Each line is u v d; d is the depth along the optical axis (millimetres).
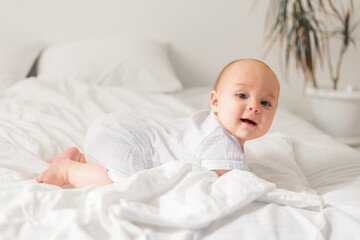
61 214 672
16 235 637
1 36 2332
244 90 926
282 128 1603
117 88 1959
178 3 2520
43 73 2215
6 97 1785
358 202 856
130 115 1119
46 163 1024
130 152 966
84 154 1078
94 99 1759
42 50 2445
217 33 2584
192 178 796
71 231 632
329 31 2553
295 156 1218
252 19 2566
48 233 642
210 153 933
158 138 996
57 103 1646
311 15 2385
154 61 2240
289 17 2506
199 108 1918
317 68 2629
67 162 957
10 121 1332
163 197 754
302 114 2725
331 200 894
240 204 734
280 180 988
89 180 921
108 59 2207
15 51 2229
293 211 772
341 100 2113
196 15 2549
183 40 2580
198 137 952
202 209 697
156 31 2549
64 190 746
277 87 960
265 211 753
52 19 2459
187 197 743
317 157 1194
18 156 1032
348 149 1271
